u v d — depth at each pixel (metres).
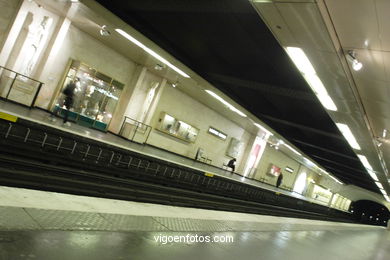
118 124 15.88
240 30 7.05
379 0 4.04
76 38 13.33
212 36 7.87
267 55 7.83
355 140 12.03
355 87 7.16
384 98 7.29
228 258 4.27
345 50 5.54
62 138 8.74
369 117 9.25
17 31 11.31
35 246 2.72
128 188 8.38
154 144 18.42
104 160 10.05
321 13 4.41
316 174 40.88
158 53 9.14
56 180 6.22
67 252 2.82
